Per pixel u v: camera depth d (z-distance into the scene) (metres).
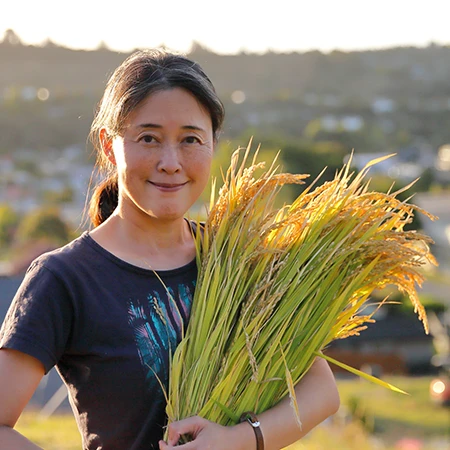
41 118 119.25
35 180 95.25
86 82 141.88
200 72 2.16
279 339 2.19
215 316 2.17
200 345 2.15
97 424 2.04
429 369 27.73
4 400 1.93
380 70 152.50
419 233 2.28
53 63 148.62
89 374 2.02
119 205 2.20
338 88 148.12
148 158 2.08
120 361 2.01
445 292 32.09
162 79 2.08
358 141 107.00
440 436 15.31
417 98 142.50
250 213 2.33
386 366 27.45
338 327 2.31
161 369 2.05
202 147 2.13
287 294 2.23
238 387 2.16
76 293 2.01
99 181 2.38
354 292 2.31
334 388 2.32
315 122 111.75
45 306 1.97
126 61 2.18
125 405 2.02
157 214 2.11
